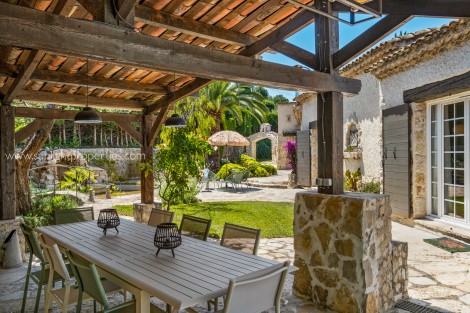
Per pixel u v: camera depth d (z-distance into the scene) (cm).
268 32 434
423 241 540
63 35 218
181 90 586
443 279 396
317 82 337
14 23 203
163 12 369
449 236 547
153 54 253
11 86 459
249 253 293
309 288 354
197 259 261
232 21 401
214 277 223
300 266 363
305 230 360
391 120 691
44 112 586
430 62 582
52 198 820
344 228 325
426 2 275
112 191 1313
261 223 708
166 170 703
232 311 191
